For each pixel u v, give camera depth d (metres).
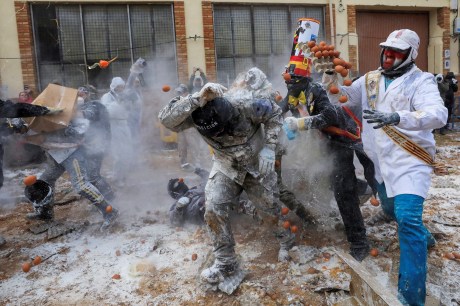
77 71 10.09
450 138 10.81
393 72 3.01
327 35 11.84
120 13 10.17
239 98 2.98
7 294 3.32
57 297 3.24
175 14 10.42
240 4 10.97
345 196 3.57
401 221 2.77
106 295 3.25
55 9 9.76
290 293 3.12
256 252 3.82
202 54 10.71
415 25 13.24
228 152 3.09
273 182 3.27
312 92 3.41
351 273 2.73
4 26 9.42
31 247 4.20
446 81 11.94
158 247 4.04
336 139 3.50
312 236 4.02
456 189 5.68
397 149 2.90
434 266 3.43
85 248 4.12
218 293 3.19
